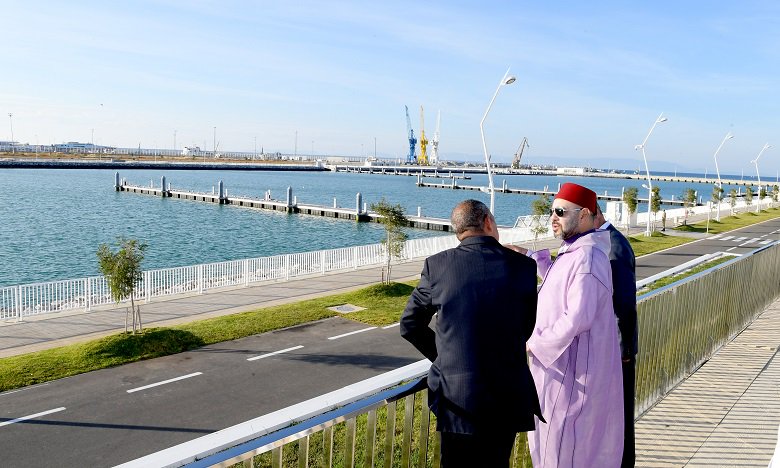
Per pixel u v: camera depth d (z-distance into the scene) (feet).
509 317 8.32
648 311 18.56
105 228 194.80
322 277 93.40
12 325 62.80
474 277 8.36
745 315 30.50
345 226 217.36
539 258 11.84
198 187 445.37
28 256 143.23
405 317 8.91
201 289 81.10
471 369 8.11
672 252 124.67
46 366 49.01
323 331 61.93
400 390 9.04
